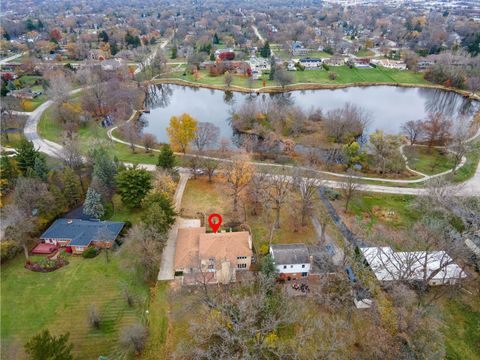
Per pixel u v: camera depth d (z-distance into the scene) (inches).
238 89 6658.5
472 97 6333.7
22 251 2470.5
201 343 1797.5
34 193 2588.6
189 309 2033.7
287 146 4227.4
